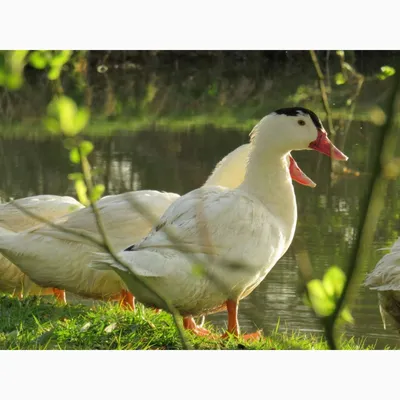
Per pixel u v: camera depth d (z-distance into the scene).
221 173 11.05
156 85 40.88
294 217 9.95
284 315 10.90
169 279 8.67
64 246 10.29
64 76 23.12
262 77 39.62
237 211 9.16
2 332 9.23
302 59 39.12
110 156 25.55
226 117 34.34
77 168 23.55
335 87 22.44
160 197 10.71
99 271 10.29
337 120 23.80
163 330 9.23
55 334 8.84
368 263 12.62
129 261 8.59
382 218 16.22
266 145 9.84
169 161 24.81
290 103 34.53
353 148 20.58
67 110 3.36
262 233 9.25
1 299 10.90
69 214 10.48
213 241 8.90
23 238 10.35
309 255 13.79
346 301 2.86
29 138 29.69
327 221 16.89
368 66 25.20
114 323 9.23
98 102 36.84
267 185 9.84
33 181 21.88
